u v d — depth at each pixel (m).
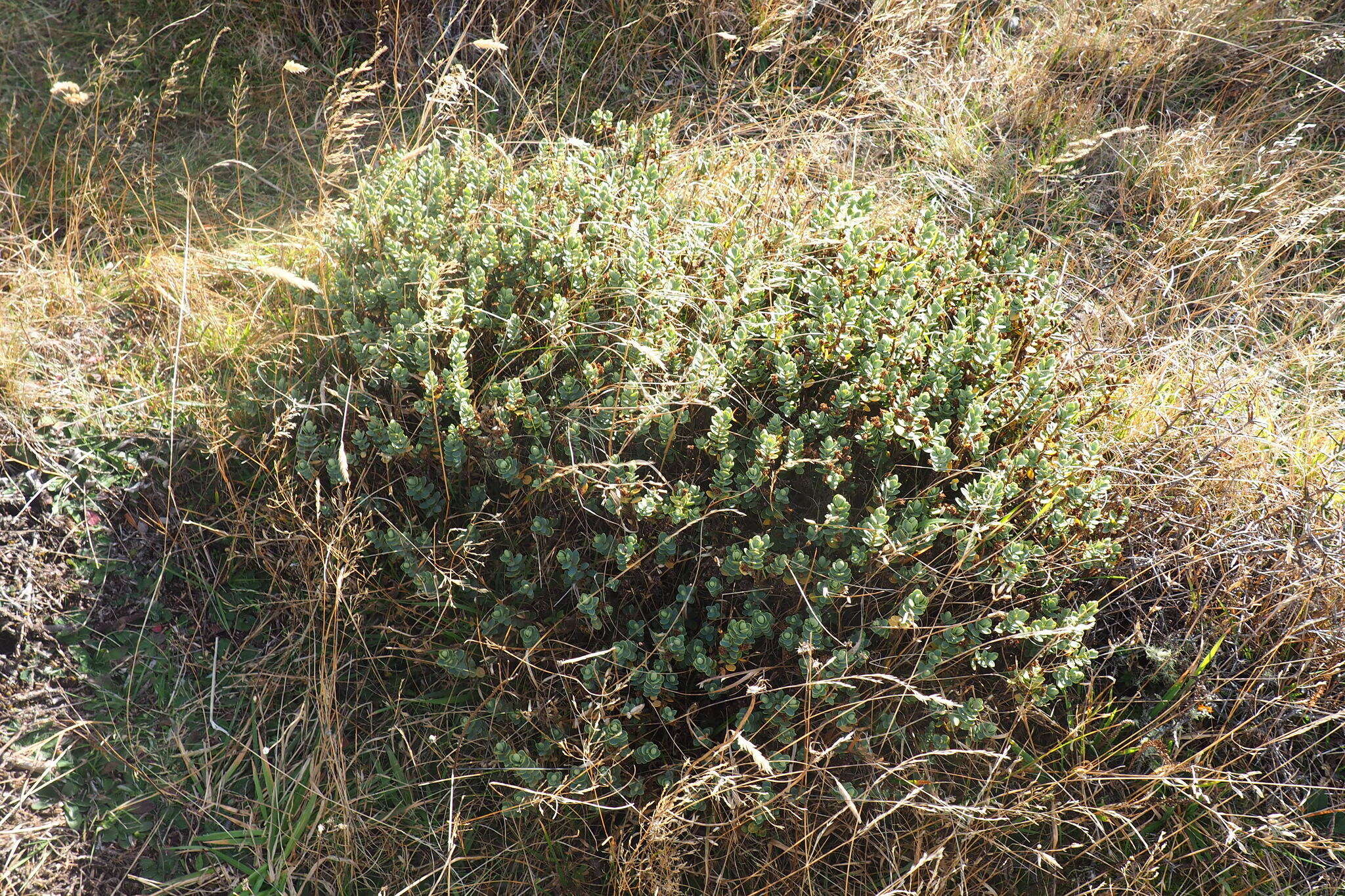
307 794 2.66
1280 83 4.36
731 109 4.29
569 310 2.75
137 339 3.24
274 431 2.92
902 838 2.55
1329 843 2.54
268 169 3.91
